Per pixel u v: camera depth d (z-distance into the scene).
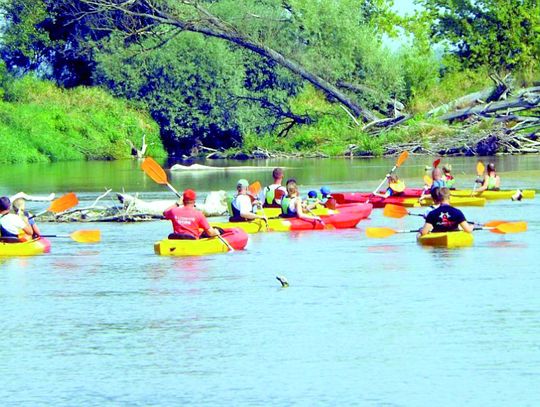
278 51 155.12
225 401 27.14
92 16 165.38
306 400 27.09
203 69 159.00
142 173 116.31
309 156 149.38
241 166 128.12
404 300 38.22
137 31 154.62
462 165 115.31
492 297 38.47
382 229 51.91
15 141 144.38
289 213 58.53
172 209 49.91
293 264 46.44
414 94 163.00
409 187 89.06
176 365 30.30
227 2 152.88
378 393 27.50
